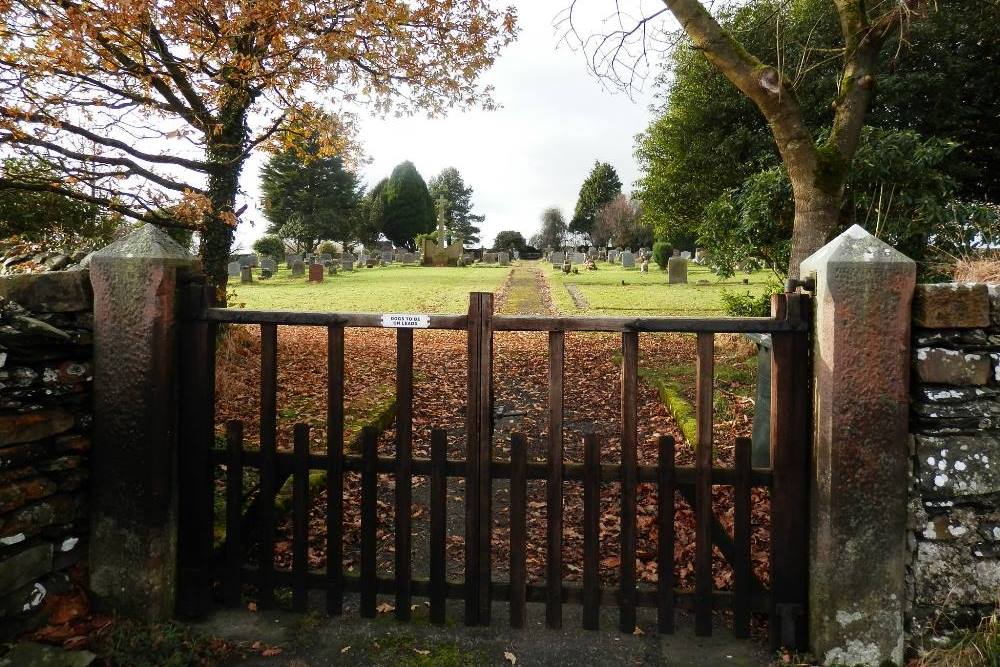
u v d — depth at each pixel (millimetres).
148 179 7020
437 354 11000
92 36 6078
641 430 6617
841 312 2705
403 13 7727
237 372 7969
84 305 3127
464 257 39875
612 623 3232
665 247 31469
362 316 3129
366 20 7367
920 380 2742
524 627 3178
